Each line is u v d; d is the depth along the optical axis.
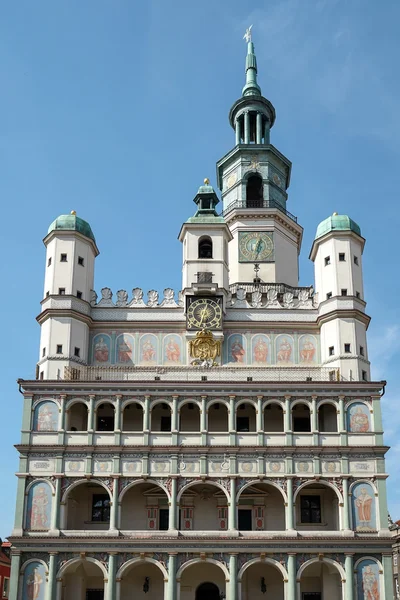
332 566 56.81
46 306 65.38
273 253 76.38
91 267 68.69
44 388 59.88
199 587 58.75
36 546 55.38
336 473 58.09
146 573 58.69
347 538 55.88
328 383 60.31
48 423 59.00
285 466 58.25
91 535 55.62
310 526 59.44
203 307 66.31
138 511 59.91
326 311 66.12
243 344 66.50
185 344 66.19
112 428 61.62
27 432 58.59
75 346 64.12
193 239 70.00
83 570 57.66
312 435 59.16
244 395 60.25
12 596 54.22
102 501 60.44
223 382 60.31
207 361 65.38
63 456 58.06
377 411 59.81
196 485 59.53
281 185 82.19
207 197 72.81
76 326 64.69
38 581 54.81
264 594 58.50
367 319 66.31
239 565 55.56
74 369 62.19
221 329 65.81
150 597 58.12
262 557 55.62
